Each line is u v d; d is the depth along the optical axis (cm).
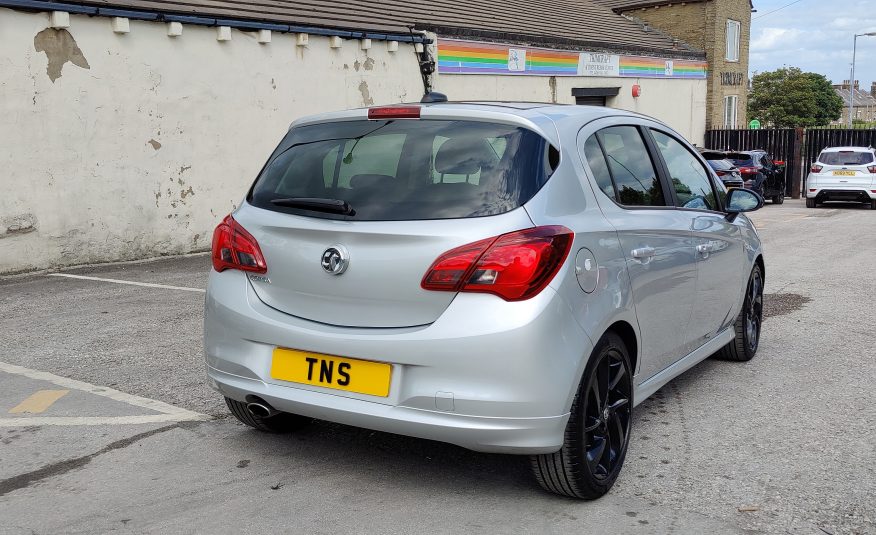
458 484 361
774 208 2320
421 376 315
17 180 928
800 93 8150
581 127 385
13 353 574
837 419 456
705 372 556
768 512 337
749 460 395
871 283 924
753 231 578
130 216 1057
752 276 574
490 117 353
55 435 414
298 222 344
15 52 914
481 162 337
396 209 330
